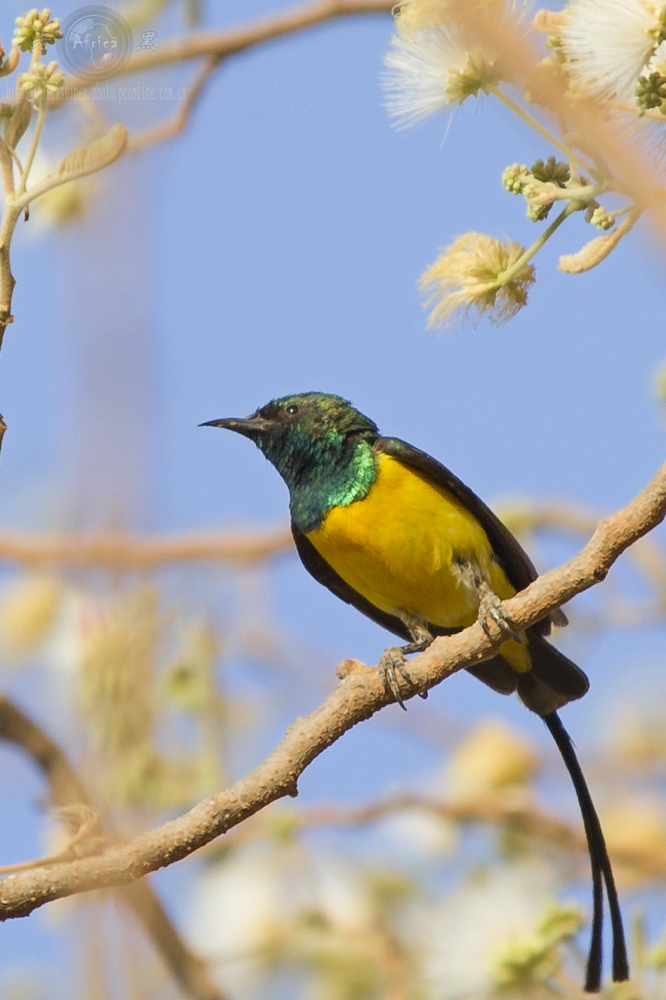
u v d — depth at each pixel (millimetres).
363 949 11094
